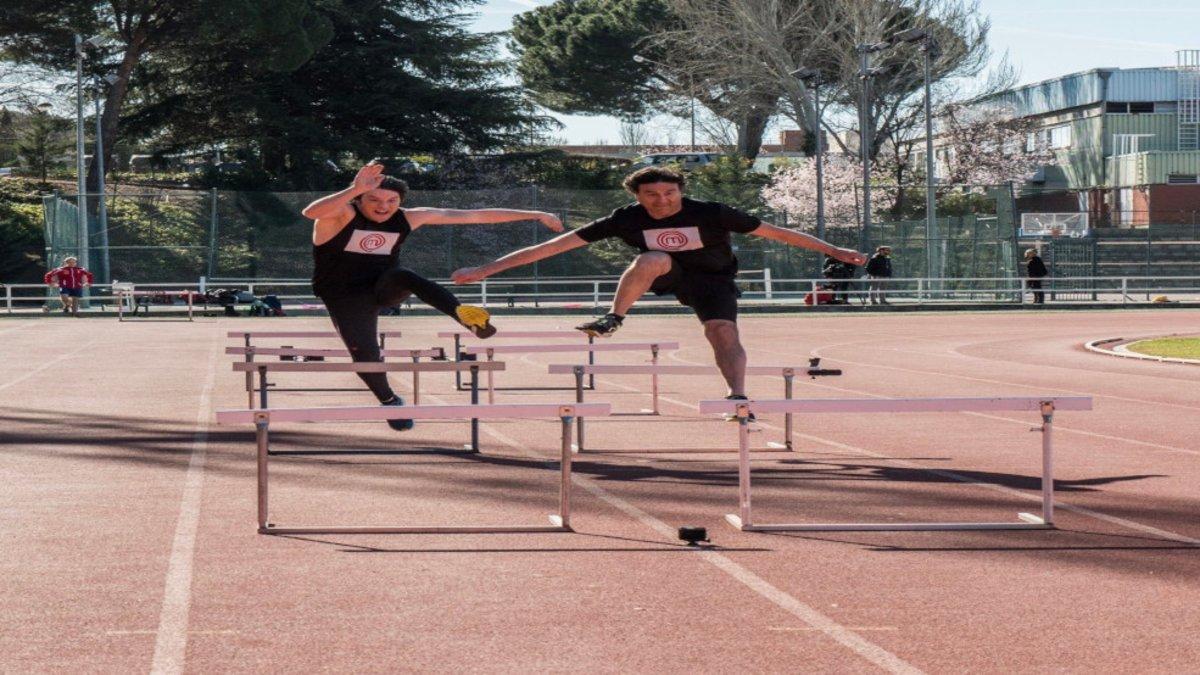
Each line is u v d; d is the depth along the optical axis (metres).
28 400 15.62
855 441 12.10
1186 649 5.18
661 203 8.98
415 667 4.92
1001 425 13.41
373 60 64.38
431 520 7.96
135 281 46.59
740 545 7.20
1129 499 8.77
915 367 21.12
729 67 63.19
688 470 10.16
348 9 62.97
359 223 9.20
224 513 8.16
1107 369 20.59
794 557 6.89
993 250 45.94
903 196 65.69
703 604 5.88
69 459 10.58
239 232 48.97
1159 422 13.61
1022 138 72.69
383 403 9.98
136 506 8.41
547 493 8.99
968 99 66.56
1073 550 7.09
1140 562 6.78
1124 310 42.03
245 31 56.84
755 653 5.12
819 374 11.12
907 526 7.68
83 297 43.00
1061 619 5.64
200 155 70.75
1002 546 7.19
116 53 60.03
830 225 50.62
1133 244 57.09
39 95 62.47
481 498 8.77
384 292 9.33
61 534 7.46
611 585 6.24
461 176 65.75
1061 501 8.69
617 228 9.13
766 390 17.50
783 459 10.85
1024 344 26.69
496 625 5.52
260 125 63.28
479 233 50.28
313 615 5.67
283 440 11.96
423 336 29.05
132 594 6.04
